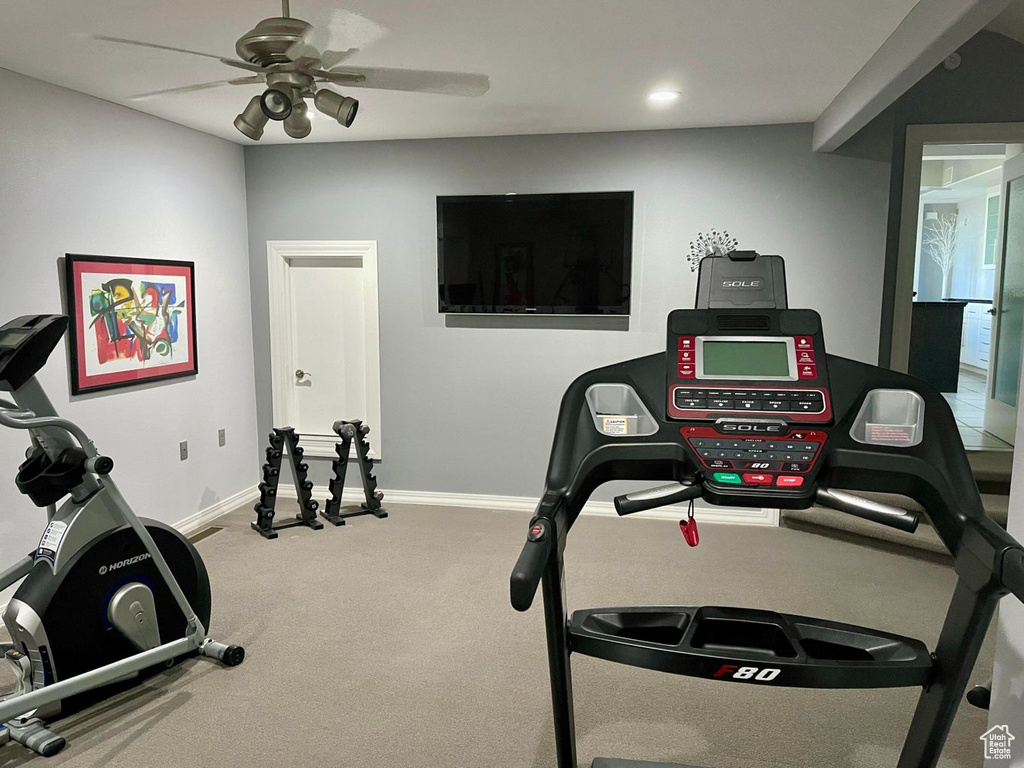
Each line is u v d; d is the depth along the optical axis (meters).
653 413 1.73
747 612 1.78
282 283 5.12
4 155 3.24
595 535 4.48
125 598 2.69
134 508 4.10
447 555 4.13
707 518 4.75
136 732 2.49
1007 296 5.34
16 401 2.58
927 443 1.58
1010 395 5.22
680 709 2.63
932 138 4.38
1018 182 5.17
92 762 2.32
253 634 3.19
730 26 2.74
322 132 4.59
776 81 3.47
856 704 2.67
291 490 5.32
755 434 1.65
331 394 5.20
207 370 4.71
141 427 4.13
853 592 3.61
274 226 5.08
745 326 1.82
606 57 3.12
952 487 1.53
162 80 3.43
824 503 1.71
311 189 5.00
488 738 2.45
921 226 11.17
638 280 4.66
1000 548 1.36
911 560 4.06
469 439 5.01
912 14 2.57
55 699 2.37
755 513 4.68
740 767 2.29
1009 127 4.30
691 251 4.58
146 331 4.11
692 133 4.50
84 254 3.69
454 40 2.89
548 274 4.66
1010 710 1.78
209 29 2.77
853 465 1.58
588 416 1.77
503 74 3.36
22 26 2.72
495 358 4.90
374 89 3.58
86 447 2.60
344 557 4.09
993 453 4.89
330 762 2.32
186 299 4.44
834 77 3.40
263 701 2.68
